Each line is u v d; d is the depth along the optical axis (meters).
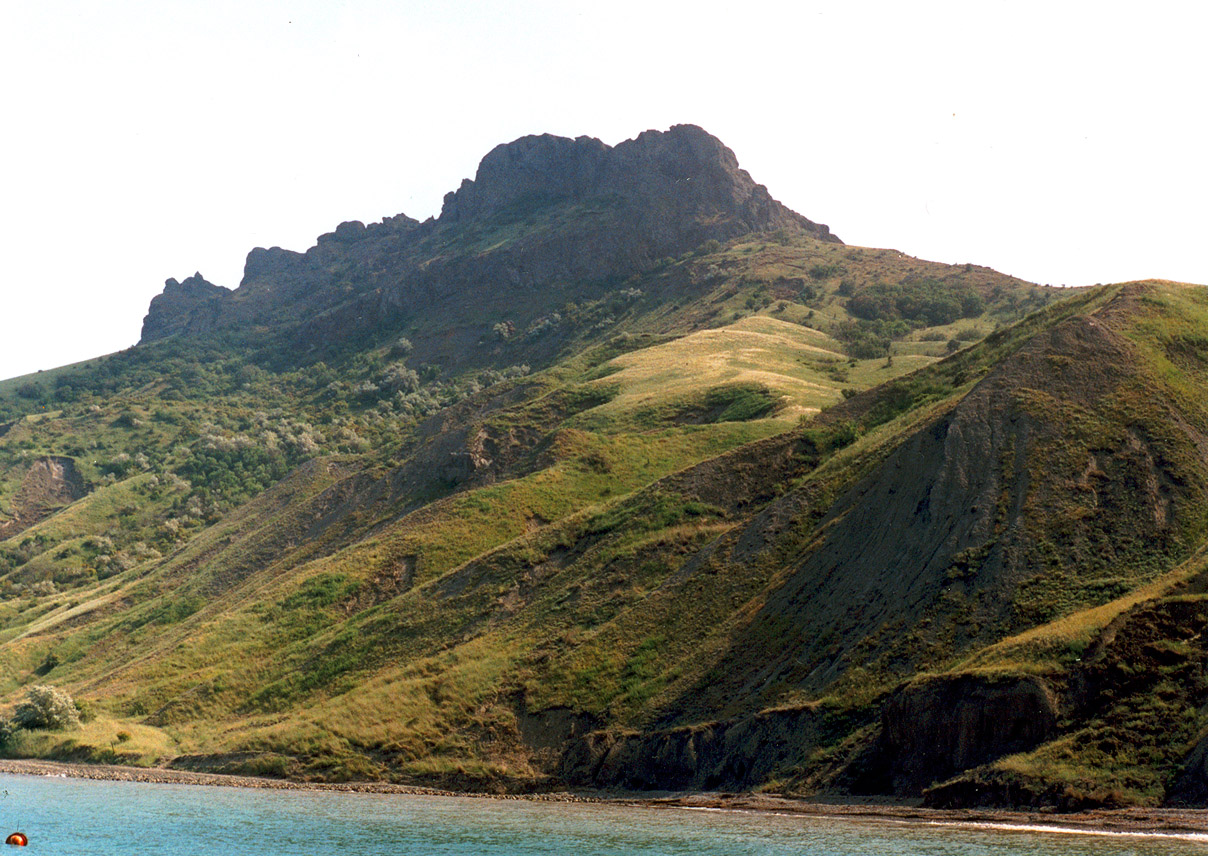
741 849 45.41
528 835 51.75
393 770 76.50
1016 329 101.62
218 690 96.81
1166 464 68.31
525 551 100.19
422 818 58.16
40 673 126.69
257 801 66.31
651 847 47.31
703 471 101.81
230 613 113.19
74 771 82.06
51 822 57.19
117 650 127.75
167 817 59.00
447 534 115.94
